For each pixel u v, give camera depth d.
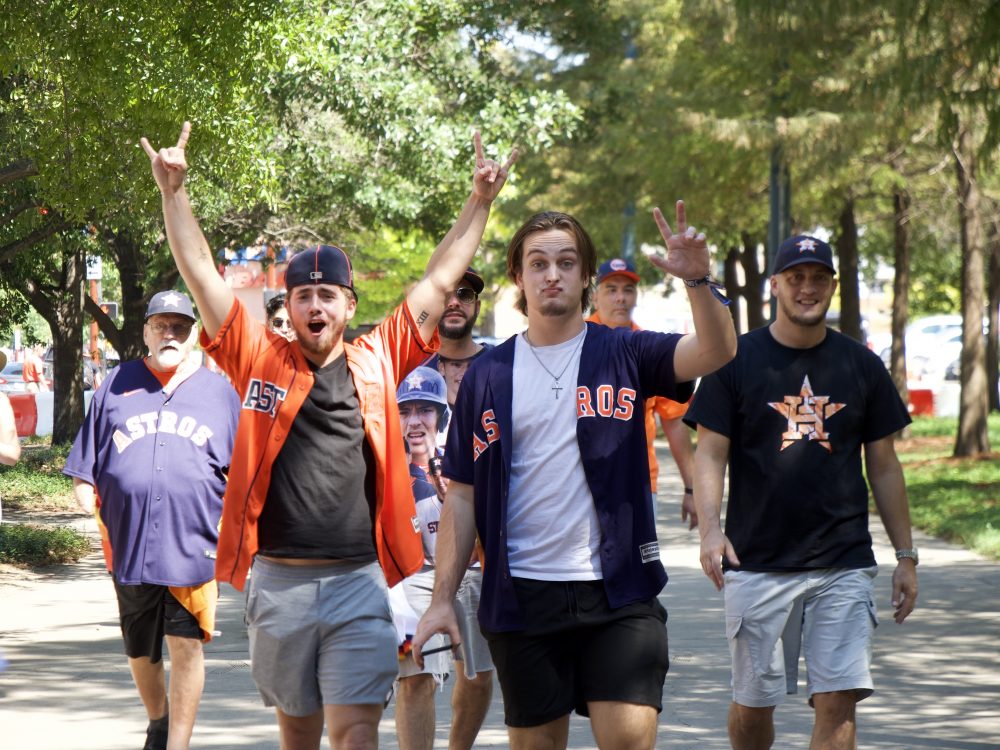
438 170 36.00
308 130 36.59
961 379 43.72
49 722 14.54
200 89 23.47
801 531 10.63
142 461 12.54
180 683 12.41
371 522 9.59
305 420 9.44
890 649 17.75
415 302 10.01
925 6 27.86
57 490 39.28
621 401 8.79
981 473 38.84
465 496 9.21
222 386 13.08
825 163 40.28
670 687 15.82
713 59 46.22
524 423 8.85
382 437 9.62
